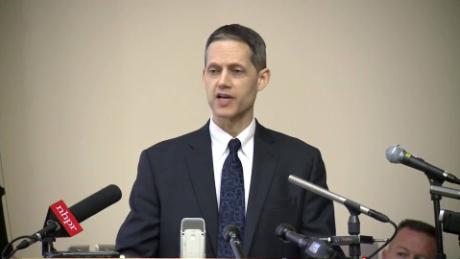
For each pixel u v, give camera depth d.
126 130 17.16
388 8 17.66
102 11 17.39
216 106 9.61
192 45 17.39
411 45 17.62
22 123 16.98
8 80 17.02
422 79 17.55
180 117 17.20
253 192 9.36
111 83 17.25
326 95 17.41
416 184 17.22
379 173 17.30
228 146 9.72
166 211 9.36
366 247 12.24
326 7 17.59
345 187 17.22
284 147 9.86
